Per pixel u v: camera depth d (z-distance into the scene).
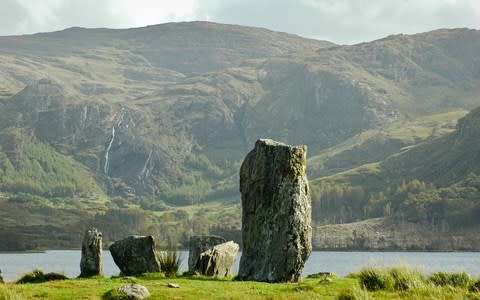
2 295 26.30
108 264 100.44
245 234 35.47
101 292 28.44
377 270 30.19
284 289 29.78
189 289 29.41
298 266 33.78
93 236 37.38
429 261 169.50
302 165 35.06
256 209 35.19
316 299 26.05
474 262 161.38
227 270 38.38
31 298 27.00
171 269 37.97
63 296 27.42
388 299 25.81
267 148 35.62
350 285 30.20
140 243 37.22
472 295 26.09
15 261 159.50
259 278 33.84
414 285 28.80
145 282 32.22
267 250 34.16
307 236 34.22
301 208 34.25
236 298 26.95
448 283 29.98
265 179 35.25
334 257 191.88
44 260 167.25
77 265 134.50
